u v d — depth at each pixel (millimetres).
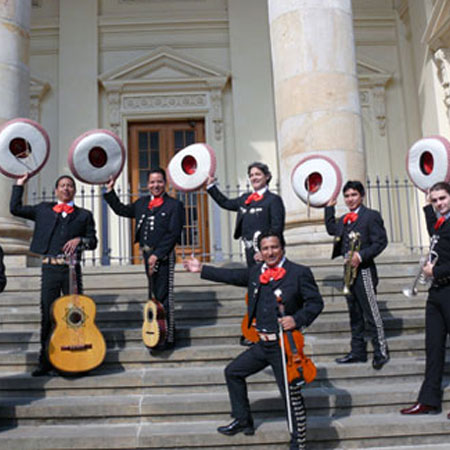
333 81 7398
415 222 11875
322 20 7547
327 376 4555
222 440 3770
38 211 4930
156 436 3791
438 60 10258
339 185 5238
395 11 12656
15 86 7598
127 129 12172
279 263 3611
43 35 12430
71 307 4566
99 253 11141
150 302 4836
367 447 3828
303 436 3436
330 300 5930
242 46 12375
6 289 6410
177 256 11750
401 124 12391
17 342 5215
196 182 5090
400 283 6258
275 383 4488
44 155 4922
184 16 12508
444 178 4555
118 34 12461
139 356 4836
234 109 12133
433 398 4051
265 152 11945
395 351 4957
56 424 4125
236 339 5184
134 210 5195
